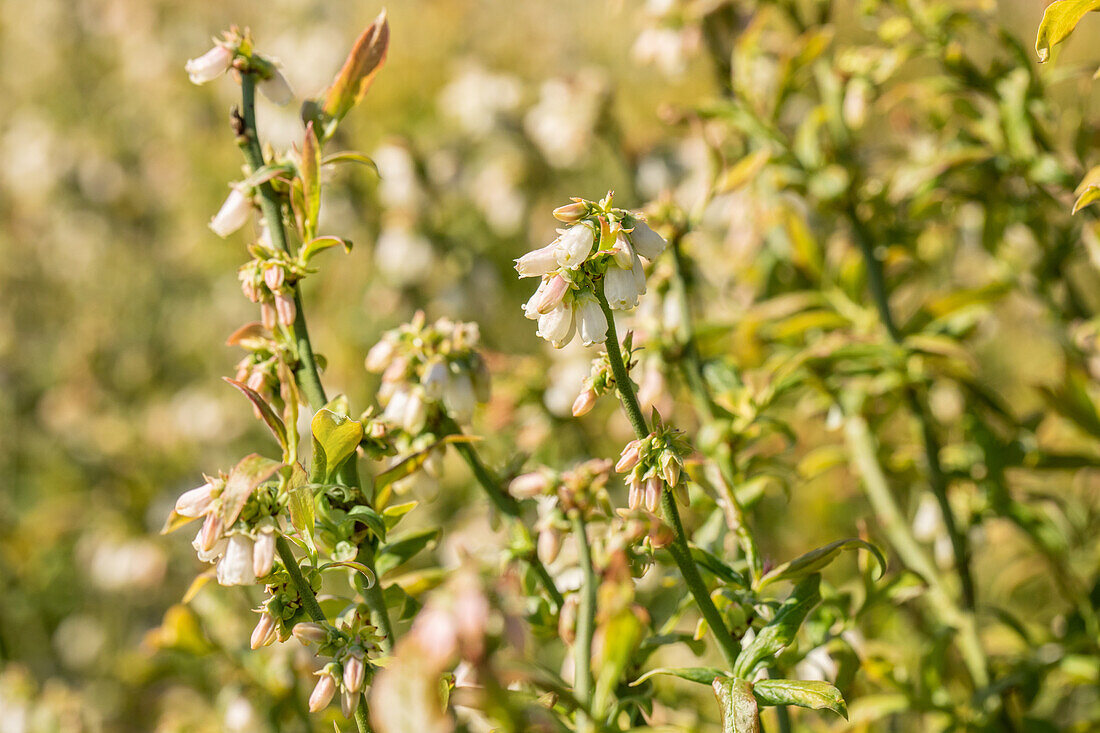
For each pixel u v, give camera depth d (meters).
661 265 0.66
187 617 0.67
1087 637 0.66
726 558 0.62
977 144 0.74
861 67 0.71
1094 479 0.83
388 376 0.59
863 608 0.60
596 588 0.56
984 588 0.95
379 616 0.55
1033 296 0.78
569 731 0.54
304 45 1.45
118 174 1.70
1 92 1.83
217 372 1.45
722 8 0.80
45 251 1.69
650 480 0.53
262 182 0.56
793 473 0.66
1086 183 0.55
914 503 0.92
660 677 0.64
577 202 0.52
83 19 1.85
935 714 0.65
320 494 0.54
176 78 1.62
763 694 0.53
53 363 1.57
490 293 1.17
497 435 0.86
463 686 0.53
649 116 1.16
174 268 1.62
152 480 1.29
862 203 0.72
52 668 1.17
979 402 0.71
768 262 0.86
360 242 1.18
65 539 1.24
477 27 1.46
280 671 0.67
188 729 0.79
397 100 1.30
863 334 0.71
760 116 0.71
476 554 0.62
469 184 1.24
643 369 0.66
